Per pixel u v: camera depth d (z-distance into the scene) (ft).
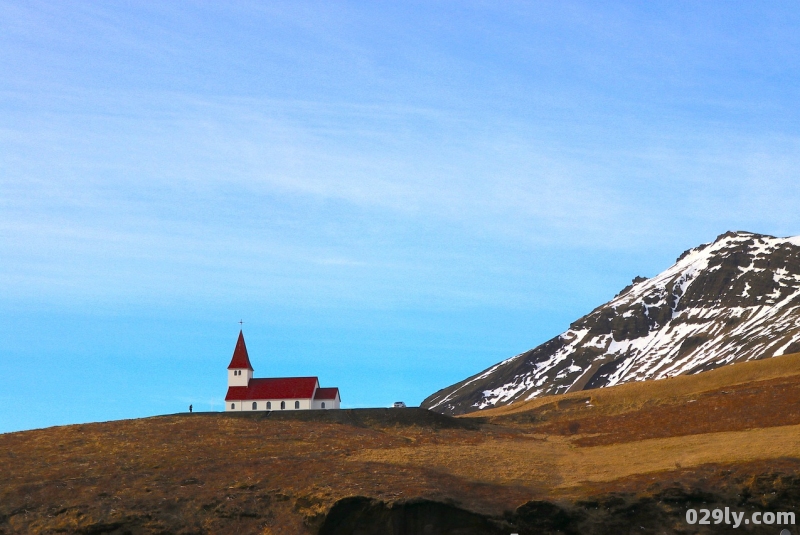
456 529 257.55
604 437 368.89
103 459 334.03
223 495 285.23
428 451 334.44
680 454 308.40
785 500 257.34
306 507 271.28
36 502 287.69
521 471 303.48
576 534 255.50
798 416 351.87
